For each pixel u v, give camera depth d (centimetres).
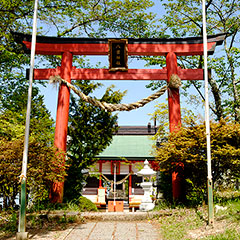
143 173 1027
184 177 923
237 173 889
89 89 1090
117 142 2150
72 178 1013
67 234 650
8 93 1375
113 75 1045
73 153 1052
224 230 595
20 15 1357
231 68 1642
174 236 611
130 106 886
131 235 643
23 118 1135
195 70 1038
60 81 981
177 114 977
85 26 1630
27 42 1055
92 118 1078
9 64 1391
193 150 845
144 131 2333
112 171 2006
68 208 885
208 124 719
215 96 1636
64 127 980
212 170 879
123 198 1914
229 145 803
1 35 1273
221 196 954
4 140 817
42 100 1281
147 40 1057
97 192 1955
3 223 739
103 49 1051
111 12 1570
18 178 755
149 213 823
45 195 924
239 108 1570
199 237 581
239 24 1633
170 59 1038
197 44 1052
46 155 784
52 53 1073
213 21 1702
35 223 740
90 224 764
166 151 868
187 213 794
